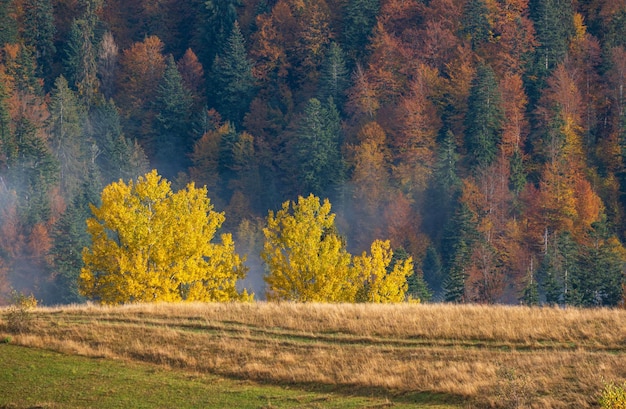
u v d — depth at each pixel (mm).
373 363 86938
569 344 91562
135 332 95562
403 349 90688
